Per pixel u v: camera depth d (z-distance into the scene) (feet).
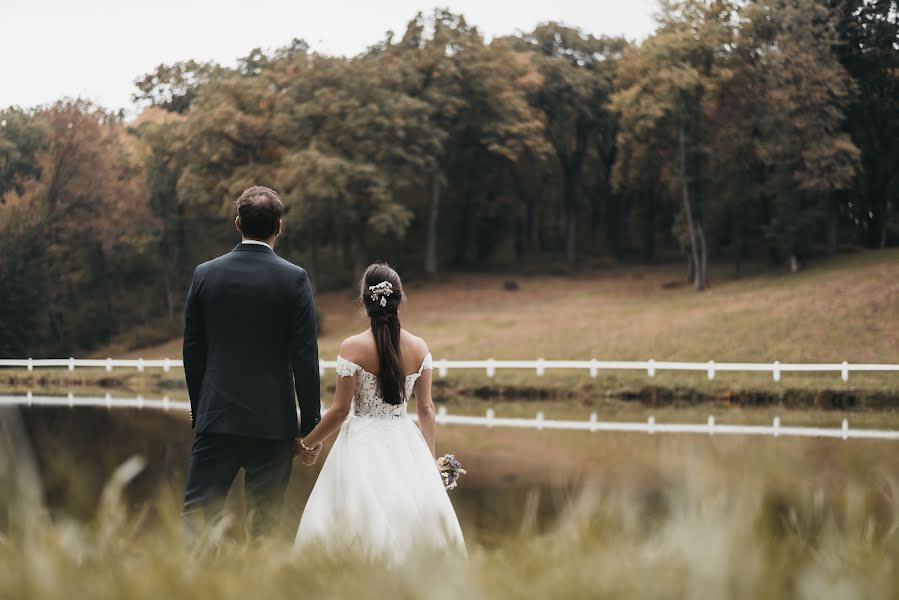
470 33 196.85
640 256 237.04
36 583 6.01
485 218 231.09
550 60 217.77
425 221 234.79
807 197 172.04
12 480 7.02
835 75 161.79
